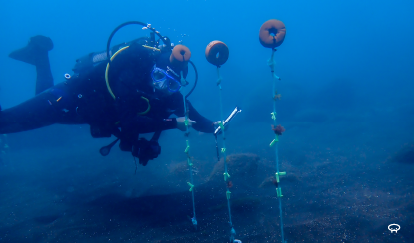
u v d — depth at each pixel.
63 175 5.63
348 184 3.39
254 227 2.41
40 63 4.87
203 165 5.42
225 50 1.78
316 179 3.78
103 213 3.09
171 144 9.02
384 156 4.70
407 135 6.30
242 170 4.30
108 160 6.99
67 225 2.86
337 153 5.38
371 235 2.08
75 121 3.66
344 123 9.05
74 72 3.42
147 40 3.08
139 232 2.55
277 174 1.76
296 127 9.42
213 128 3.31
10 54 4.78
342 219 2.37
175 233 2.45
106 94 3.15
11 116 3.36
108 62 2.84
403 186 3.06
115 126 3.26
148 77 2.86
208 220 2.64
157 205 3.23
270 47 1.58
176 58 2.26
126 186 4.40
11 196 4.33
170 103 3.11
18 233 2.81
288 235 2.20
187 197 3.40
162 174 5.03
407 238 1.97
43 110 3.40
